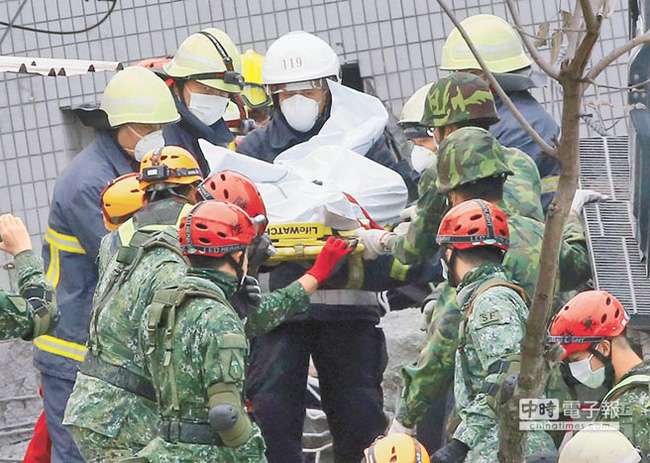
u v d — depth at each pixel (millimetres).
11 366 28484
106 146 22328
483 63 11867
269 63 22016
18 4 31406
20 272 18375
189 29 31109
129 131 22094
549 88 29484
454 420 16469
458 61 21844
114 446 17094
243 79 23828
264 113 26234
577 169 11836
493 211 16688
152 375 16141
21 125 31250
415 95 23156
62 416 21844
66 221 21922
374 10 30562
